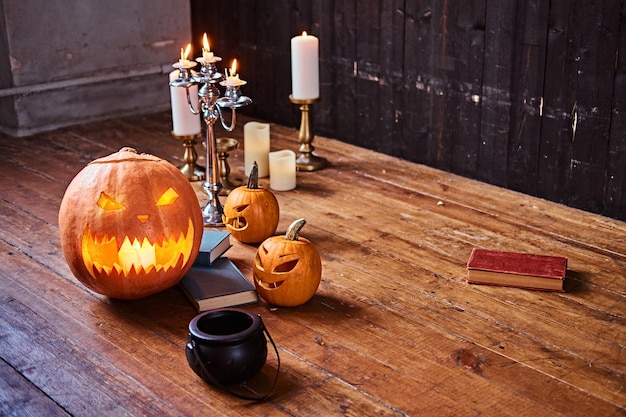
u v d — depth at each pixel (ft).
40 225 8.77
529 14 9.09
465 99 10.01
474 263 7.41
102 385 5.93
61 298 7.21
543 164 9.41
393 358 6.21
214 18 13.17
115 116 12.94
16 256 8.04
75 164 10.78
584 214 9.02
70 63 12.30
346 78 11.37
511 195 9.60
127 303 7.12
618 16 8.34
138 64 13.02
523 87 9.37
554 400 5.69
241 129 12.30
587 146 8.95
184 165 10.34
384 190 9.71
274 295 6.87
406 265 7.75
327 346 6.38
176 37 13.35
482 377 5.96
